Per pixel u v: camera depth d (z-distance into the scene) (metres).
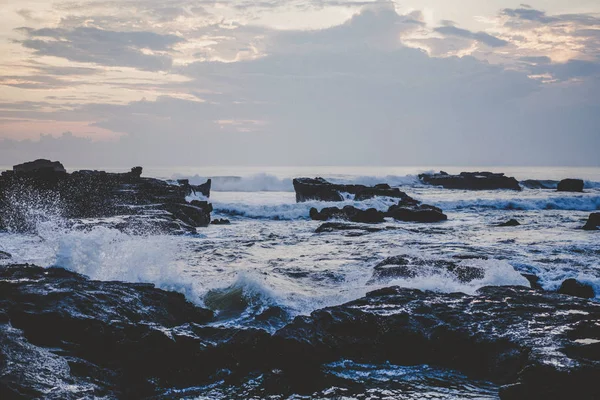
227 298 10.22
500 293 9.80
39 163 36.22
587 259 15.09
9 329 6.80
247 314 9.56
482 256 15.48
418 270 12.09
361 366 8.00
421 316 8.64
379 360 8.16
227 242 19.58
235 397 7.04
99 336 7.51
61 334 7.48
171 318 8.80
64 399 5.80
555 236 21.08
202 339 7.89
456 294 9.82
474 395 7.06
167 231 21.25
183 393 7.16
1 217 22.47
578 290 11.66
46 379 6.12
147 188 31.23
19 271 9.29
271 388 7.29
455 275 11.94
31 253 15.49
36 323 7.43
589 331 7.71
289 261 15.47
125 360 7.37
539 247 17.50
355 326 8.40
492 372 7.59
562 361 6.67
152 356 7.44
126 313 8.25
